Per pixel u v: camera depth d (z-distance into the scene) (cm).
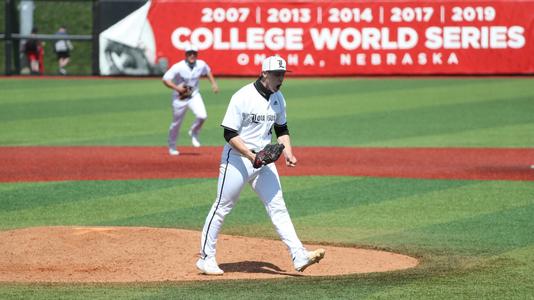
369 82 8756
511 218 3609
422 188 4275
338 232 3403
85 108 7494
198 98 5419
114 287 2470
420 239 3266
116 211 3788
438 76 8988
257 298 2334
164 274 2684
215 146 5791
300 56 9012
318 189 4269
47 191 4222
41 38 9469
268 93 2605
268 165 2639
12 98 8050
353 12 8938
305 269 2795
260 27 8962
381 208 3841
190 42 9031
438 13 8869
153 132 6391
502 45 8856
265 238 3303
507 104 7444
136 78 9262
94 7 9244
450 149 5562
